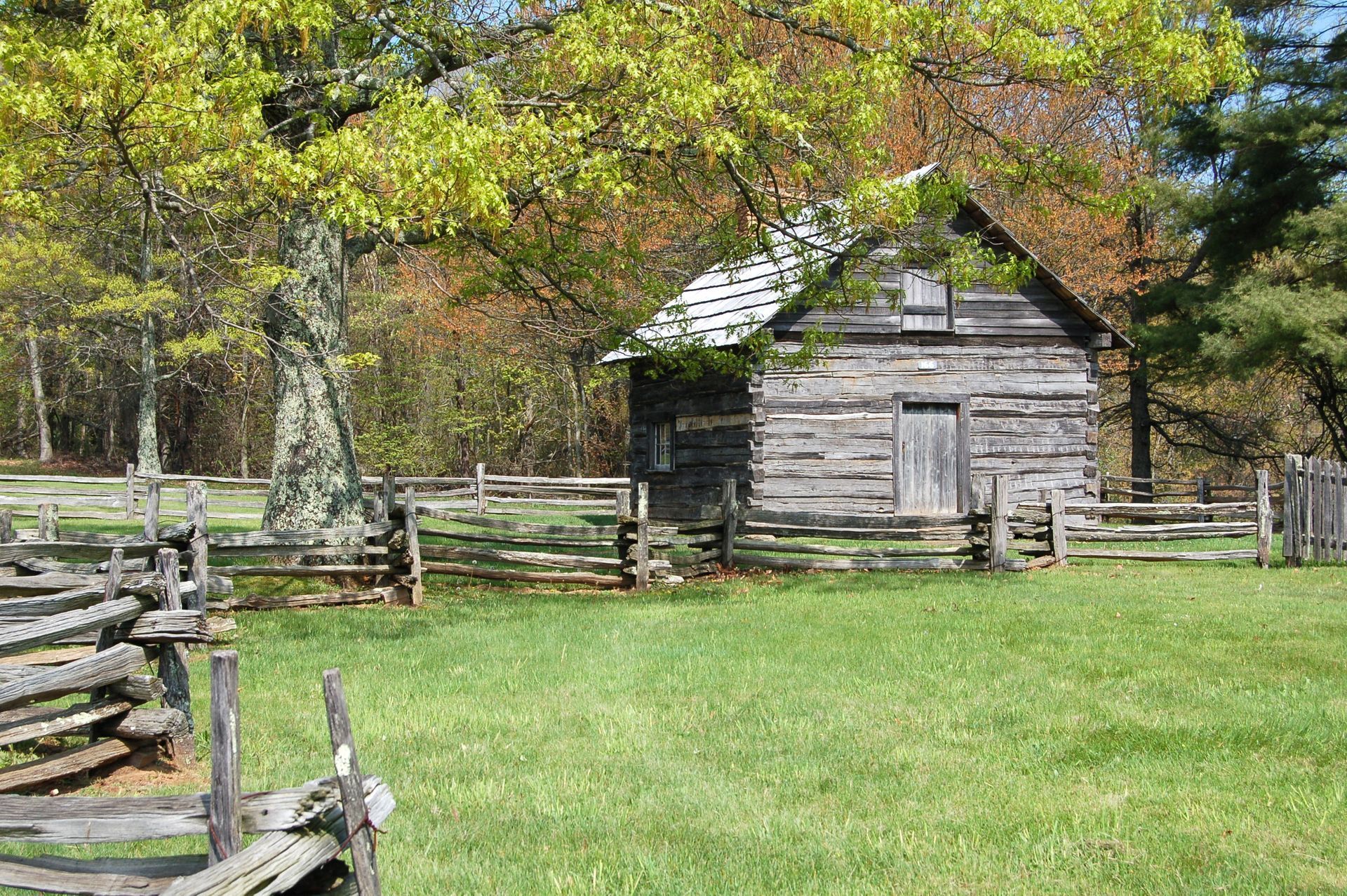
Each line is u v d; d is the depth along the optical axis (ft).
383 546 43.45
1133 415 105.81
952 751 22.45
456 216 36.37
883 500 67.10
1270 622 36.88
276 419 47.06
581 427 133.08
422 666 30.63
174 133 30.32
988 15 39.50
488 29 40.68
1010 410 70.18
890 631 35.50
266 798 10.95
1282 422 129.18
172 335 112.68
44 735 19.24
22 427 159.74
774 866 16.49
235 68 32.37
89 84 28.37
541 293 54.29
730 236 46.60
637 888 15.62
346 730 11.03
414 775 20.71
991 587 46.32
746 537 59.36
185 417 146.51
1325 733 23.21
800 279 46.06
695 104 35.22
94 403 158.10
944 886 15.80
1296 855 16.90
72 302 96.63
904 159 90.17
